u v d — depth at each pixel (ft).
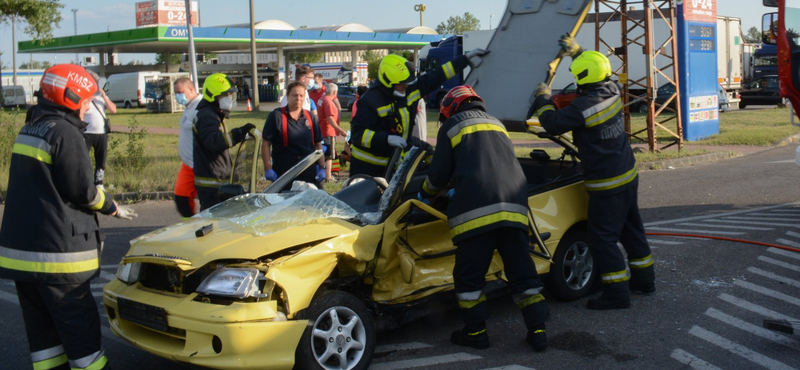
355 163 20.83
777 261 22.39
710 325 17.06
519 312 18.53
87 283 13.47
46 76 12.97
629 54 95.76
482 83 20.79
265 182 32.37
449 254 16.34
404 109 19.84
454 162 15.42
